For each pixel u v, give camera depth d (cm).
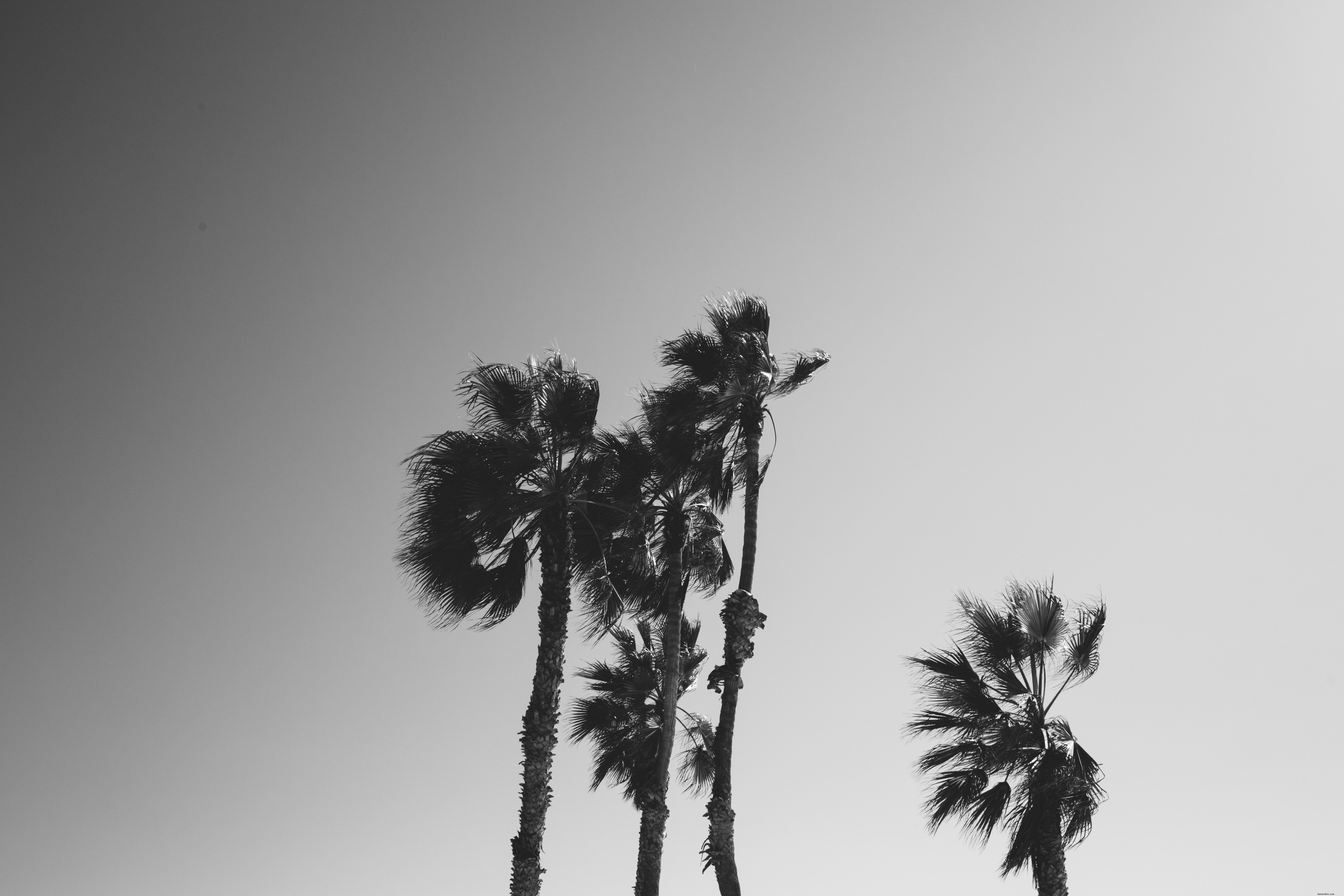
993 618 1984
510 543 2008
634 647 2378
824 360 2109
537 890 1764
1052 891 1805
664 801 1941
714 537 2188
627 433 2106
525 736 1841
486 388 1969
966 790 1897
